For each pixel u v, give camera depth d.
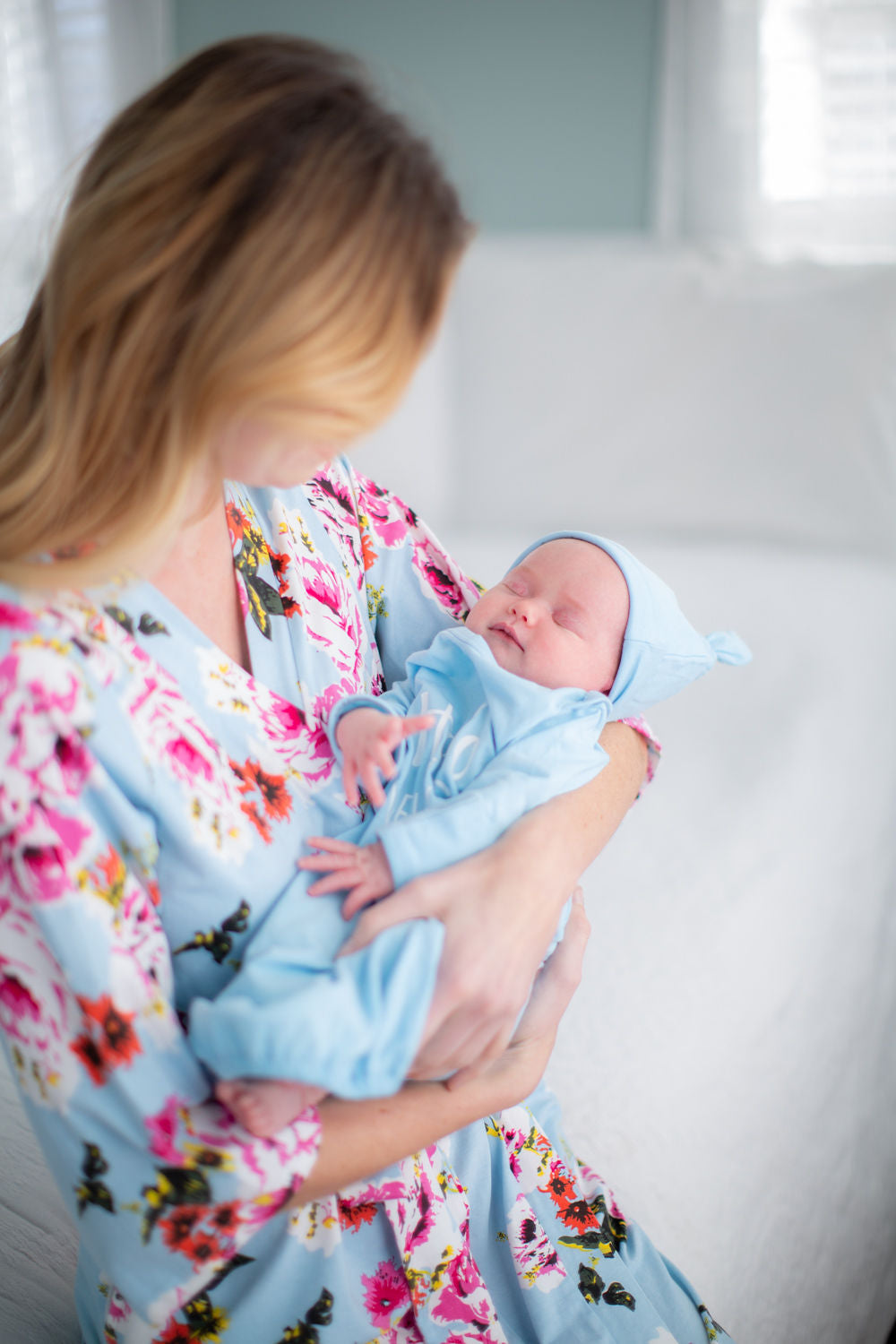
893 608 2.22
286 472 0.65
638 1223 0.93
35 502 0.63
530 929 0.71
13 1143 1.06
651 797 1.54
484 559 2.39
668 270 2.60
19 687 0.60
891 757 1.82
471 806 0.76
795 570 2.37
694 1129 1.02
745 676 1.92
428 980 0.66
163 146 0.59
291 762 0.78
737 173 2.78
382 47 3.01
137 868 0.65
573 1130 0.99
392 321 0.60
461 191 0.65
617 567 0.99
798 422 2.48
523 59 2.93
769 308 2.50
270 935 0.70
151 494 0.62
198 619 0.78
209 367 0.58
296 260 0.57
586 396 2.63
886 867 1.65
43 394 0.65
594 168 2.96
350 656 0.88
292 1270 0.73
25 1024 0.63
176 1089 0.63
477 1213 0.85
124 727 0.65
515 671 0.95
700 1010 1.14
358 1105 0.68
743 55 2.69
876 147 2.66
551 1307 0.84
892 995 1.54
